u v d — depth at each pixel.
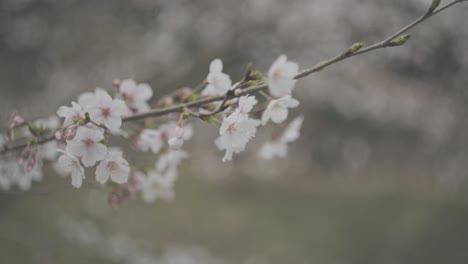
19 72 7.01
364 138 9.30
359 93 8.41
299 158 11.39
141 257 6.71
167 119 2.28
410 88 8.30
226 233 8.99
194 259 7.41
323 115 8.85
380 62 7.45
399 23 7.08
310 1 7.05
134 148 2.22
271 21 7.13
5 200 6.56
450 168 9.62
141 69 7.49
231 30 7.15
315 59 7.42
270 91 1.62
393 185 11.37
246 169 11.76
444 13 6.97
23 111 6.38
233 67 7.26
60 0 6.89
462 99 8.22
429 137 9.12
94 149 1.64
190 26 7.19
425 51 7.27
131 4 7.06
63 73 7.20
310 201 11.12
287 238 9.33
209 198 10.52
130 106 2.19
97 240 6.48
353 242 9.35
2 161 2.37
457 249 8.88
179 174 11.21
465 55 7.37
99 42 7.25
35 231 6.00
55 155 2.24
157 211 8.77
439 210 9.86
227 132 1.74
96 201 7.59
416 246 9.05
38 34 6.98
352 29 7.18
